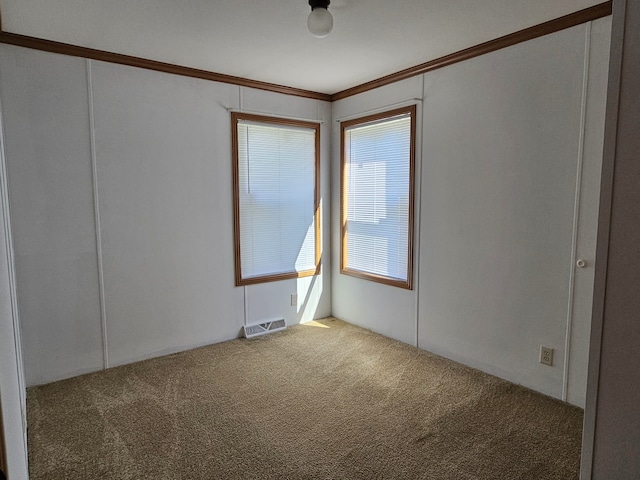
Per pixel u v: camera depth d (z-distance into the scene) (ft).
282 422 8.08
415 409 8.55
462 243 10.52
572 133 8.22
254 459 6.95
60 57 9.52
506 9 7.84
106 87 10.15
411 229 11.79
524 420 8.06
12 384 3.96
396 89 11.96
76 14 7.95
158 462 6.88
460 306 10.73
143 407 8.66
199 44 9.55
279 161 13.47
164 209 11.26
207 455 7.06
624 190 3.46
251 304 13.21
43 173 9.46
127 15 8.01
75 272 10.03
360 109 13.25
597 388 3.75
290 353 11.68
